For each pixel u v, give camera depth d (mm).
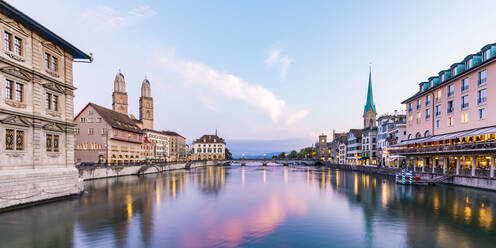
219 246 15578
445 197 30109
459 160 41969
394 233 17812
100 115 66062
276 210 24906
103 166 55125
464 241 16094
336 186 43406
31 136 24547
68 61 30078
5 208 22031
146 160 89125
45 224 19516
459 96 43094
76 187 30219
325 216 22531
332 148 153875
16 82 23234
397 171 58781
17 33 23391
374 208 25375
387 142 79312
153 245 15680
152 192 35844
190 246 15570
